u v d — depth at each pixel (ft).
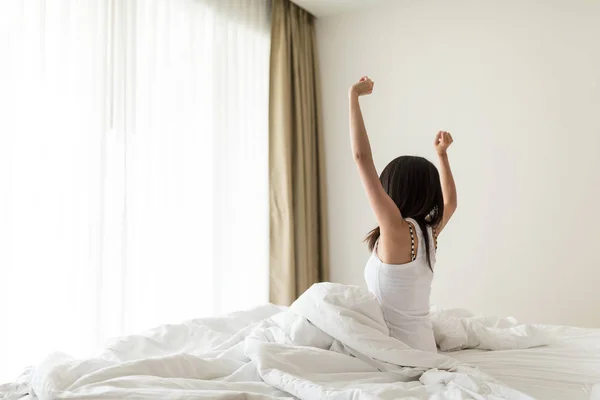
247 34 11.04
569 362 5.41
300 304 4.96
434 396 3.89
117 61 7.92
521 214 10.50
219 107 10.02
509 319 7.23
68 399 3.58
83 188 7.37
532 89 10.48
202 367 4.26
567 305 10.07
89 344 7.38
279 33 11.58
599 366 5.24
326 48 12.70
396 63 11.84
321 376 4.24
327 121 12.61
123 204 7.93
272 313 6.20
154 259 8.57
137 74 8.36
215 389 3.84
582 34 10.09
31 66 6.75
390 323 5.04
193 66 9.41
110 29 7.83
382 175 5.33
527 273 10.42
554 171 10.25
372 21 12.14
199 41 9.67
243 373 4.24
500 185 10.70
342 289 4.94
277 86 11.49
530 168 10.45
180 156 9.13
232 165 10.44
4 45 6.43
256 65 11.34
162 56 8.80
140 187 8.36
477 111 10.96
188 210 9.36
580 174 10.05
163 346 4.98
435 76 11.40
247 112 10.94
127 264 8.09
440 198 5.11
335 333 4.65
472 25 11.07
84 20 7.44
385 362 4.62
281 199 11.34
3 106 6.42
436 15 11.43
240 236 10.63
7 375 6.45
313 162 12.25
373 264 5.17
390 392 3.88
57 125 7.05
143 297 8.32
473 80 11.03
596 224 9.89
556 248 10.19
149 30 8.53
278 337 4.83
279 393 3.93
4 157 6.43
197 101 9.61
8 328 6.49
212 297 9.77
